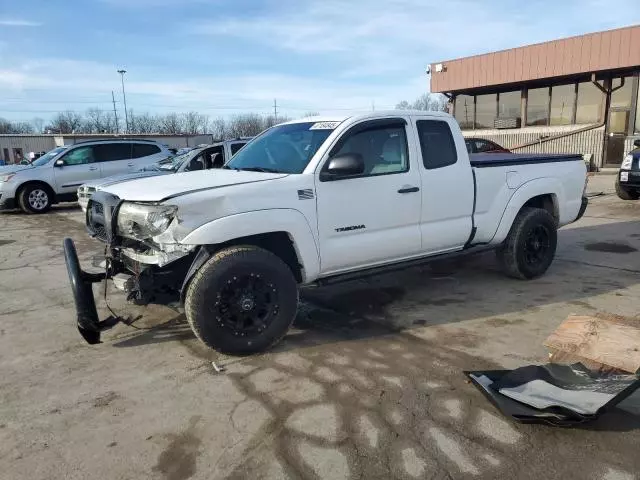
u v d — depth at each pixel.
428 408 3.22
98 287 6.04
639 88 17.77
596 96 19.28
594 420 2.91
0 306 5.55
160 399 3.43
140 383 3.66
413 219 4.83
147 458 2.81
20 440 3.00
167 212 3.72
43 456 2.85
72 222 11.92
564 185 6.16
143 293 3.95
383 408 3.24
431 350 4.10
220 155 10.49
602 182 15.64
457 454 2.77
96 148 14.45
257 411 3.25
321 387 3.53
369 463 2.72
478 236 5.39
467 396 3.36
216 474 2.67
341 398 3.38
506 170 5.59
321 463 2.73
